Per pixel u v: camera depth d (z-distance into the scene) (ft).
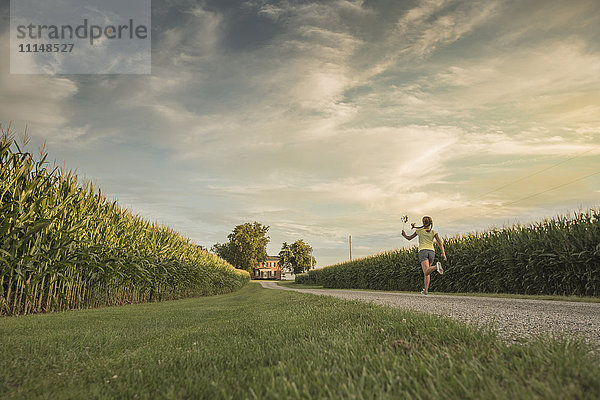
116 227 32.17
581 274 31.12
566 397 4.72
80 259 24.75
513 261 37.83
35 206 20.80
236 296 50.75
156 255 39.17
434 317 11.86
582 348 7.45
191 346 10.37
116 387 6.70
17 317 17.85
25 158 22.02
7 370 7.57
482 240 45.52
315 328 12.00
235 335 12.01
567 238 32.32
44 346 9.96
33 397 6.17
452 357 7.06
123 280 31.32
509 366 6.40
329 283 113.91
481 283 42.27
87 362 8.78
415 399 5.15
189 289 50.55
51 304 22.49
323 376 6.28
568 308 18.63
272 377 6.33
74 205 25.62
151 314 20.83
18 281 19.89
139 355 9.34
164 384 6.68
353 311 15.46
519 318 14.01
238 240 288.51
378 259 72.84
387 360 6.97
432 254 32.76
